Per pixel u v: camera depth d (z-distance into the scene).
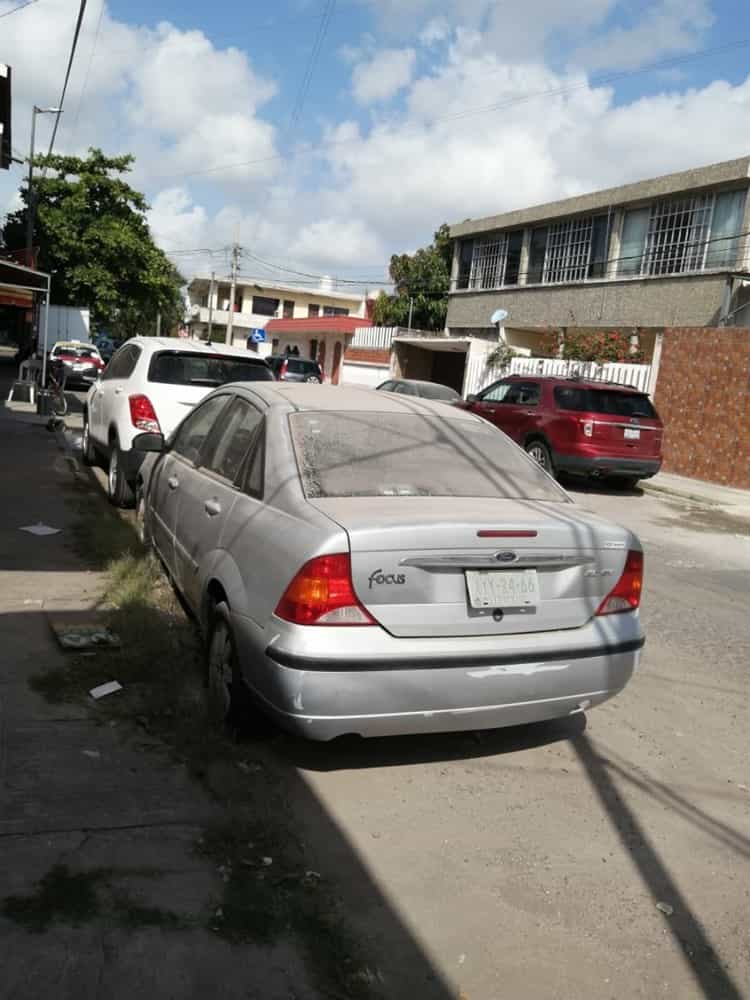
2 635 4.74
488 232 28.83
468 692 3.37
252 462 4.14
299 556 3.26
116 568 5.89
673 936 2.82
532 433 13.69
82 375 26.48
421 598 3.32
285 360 29.56
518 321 27.17
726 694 5.05
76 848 2.90
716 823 3.56
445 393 18.48
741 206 20.03
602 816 3.53
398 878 2.98
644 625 6.37
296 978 2.44
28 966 2.36
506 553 3.43
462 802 3.53
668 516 12.25
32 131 33.03
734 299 20.12
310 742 3.88
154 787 3.34
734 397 15.77
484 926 2.78
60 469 10.48
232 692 3.68
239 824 3.13
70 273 37.44
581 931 2.80
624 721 4.51
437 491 3.91
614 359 20.72
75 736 3.67
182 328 77.25
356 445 4.10
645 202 22.61
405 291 36.81
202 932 2.57
